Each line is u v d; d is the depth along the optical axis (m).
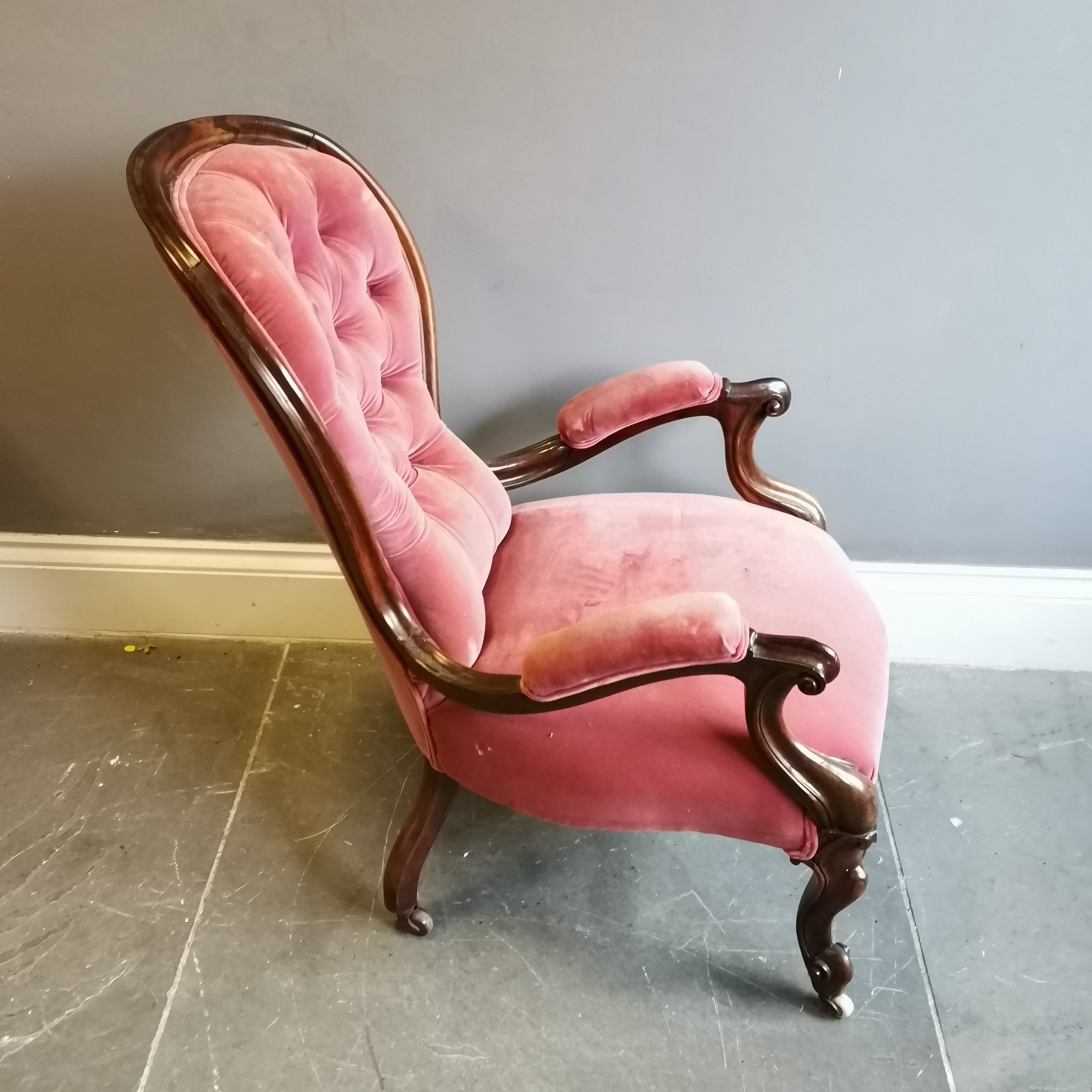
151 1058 1.13
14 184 1.21
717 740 0.92
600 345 1.32
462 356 1.35
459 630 0.96
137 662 1.65
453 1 1.05
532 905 1.29
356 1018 1.17
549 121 1.13
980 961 1.22
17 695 1.59
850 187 1.16
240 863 1.34
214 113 1.15
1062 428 1.37
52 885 1.31
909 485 1.45
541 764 0.95
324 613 1.65
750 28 1.05
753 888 1.31
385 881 1.19
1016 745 1.50
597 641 0.81
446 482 1.09
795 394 1.36
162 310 1.31
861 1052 1.13
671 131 1.13
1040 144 1.12
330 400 0.80
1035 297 1.25
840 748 0.92
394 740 1.52
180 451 1.47
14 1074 1.11
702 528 1.16
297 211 0.87
